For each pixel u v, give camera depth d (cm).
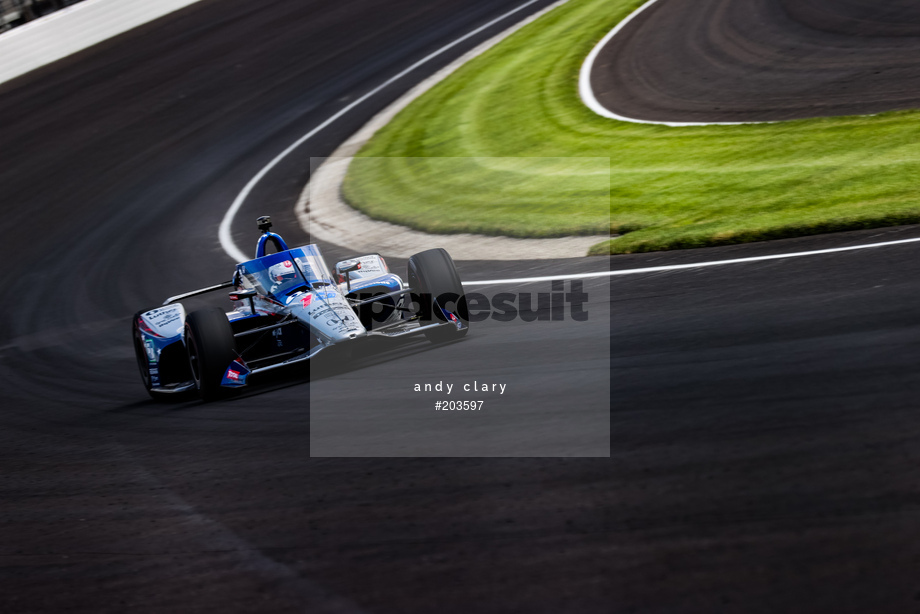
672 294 2630
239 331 2792
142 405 2744
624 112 5431
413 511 1453
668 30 6919
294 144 6856
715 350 2005
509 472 1525
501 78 6925
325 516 1511
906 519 1143
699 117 4972
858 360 1752
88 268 5219
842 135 4031
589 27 7562
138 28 10806
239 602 1279
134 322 2856
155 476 1947
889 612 980
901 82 4662
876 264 2489
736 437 1487
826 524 1166
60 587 1470
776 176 3703
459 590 1184
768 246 2973
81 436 2486
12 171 7475
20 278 5316
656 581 1113
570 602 1106
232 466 1884
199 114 7994
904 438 1360
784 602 1027
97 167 7206
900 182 3275
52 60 10056
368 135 6619
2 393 3322
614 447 1543
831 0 6588
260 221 2889
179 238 5409
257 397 2427
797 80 5172
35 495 2012
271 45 9525
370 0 10600
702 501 1288
